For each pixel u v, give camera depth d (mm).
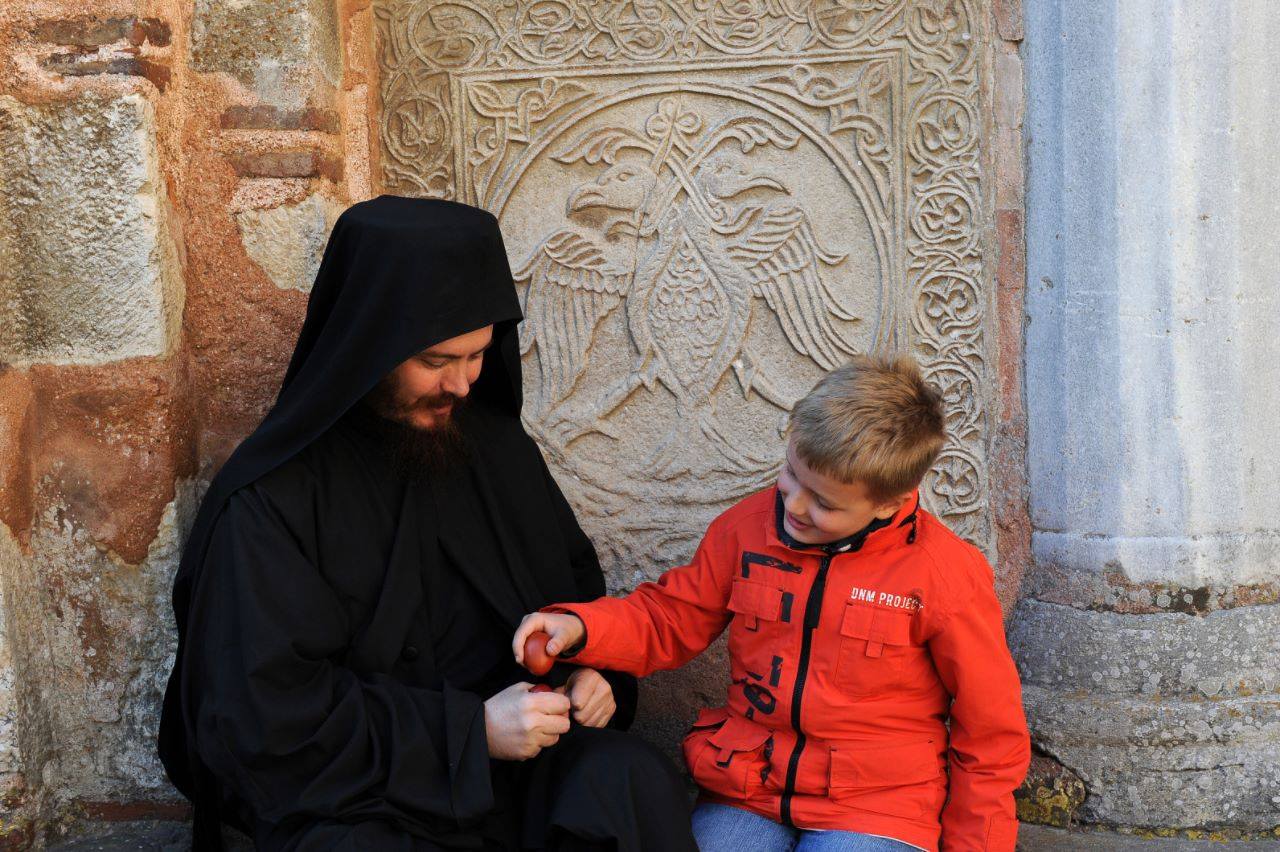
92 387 2305
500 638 2197
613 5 2641
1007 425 2654
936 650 2006
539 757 2051
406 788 1868
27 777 2293
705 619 2184
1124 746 2400
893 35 2596
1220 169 2404
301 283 2451
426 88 2695
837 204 2646
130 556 2344
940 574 1991
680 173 2666
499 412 2355
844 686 2008
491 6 2668
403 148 2711
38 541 2342
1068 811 2438
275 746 1850
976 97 2596
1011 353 2645
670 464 2721
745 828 2027
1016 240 2625
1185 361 2432
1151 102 2406
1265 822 2375
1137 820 2398
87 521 2338
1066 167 2512
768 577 2064
